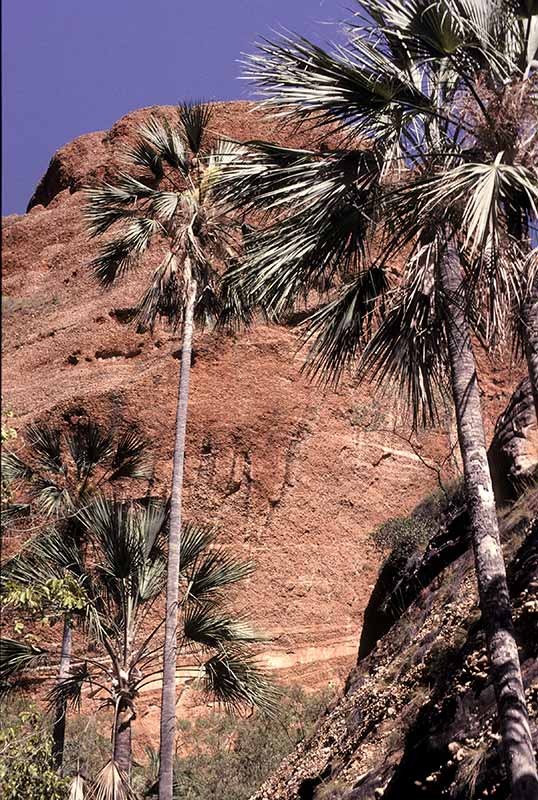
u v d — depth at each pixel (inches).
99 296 1190.9
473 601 414.0
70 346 1096.8
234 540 903.7
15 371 1111.0
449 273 260.4
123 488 892.6
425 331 261.7
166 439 931.3
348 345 286.2
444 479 967.0
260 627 860.6
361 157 268.8
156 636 807.1
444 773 287.0
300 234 268.7
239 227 525.0
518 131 235.6
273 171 275.3
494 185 217.8
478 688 307.1
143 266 1147.9
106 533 467.5
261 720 759.1
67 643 530.6
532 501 443.2
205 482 922.7
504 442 545.0
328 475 962.1
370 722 445.7
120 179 547.2
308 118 272.1
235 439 946.7
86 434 626.5
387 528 856.9
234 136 1139.3
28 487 610.5
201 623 459.8
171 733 425.4
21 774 358.9
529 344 243.6
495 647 217.2
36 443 612.1
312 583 901.2
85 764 628.4
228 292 507.8
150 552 497.0
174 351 981.8
